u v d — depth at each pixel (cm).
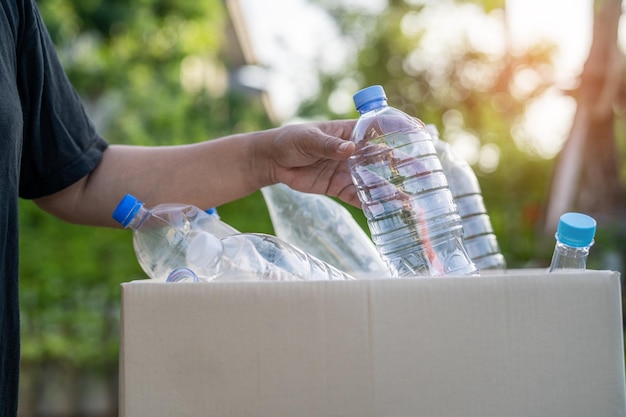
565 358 90
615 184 409
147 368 90
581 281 90
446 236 113
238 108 923
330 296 89
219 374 89
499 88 935
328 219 139
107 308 424
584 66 407
